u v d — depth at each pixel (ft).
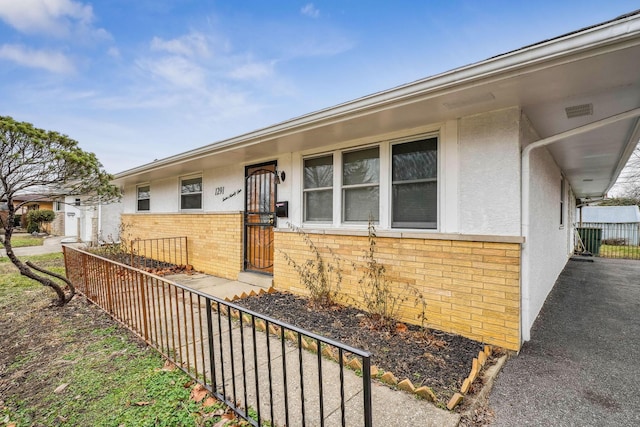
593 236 40.60
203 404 7.77
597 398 7.91
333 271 15.67
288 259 17.88
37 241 51.83
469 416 7.13
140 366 9.80
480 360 9.32
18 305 16.51
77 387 8.75
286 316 13.84
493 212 11.19
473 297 11.35
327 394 8.05
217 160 21.34
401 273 13.16
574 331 12.46
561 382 8.68
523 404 7.68
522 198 10.86
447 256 11.96
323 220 16.92
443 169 12.39
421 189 13.12
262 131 15.21
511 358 10.14
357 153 15.34
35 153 14.01
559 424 6.95
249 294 17.25
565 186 28.09
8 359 10.58
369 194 14.84
